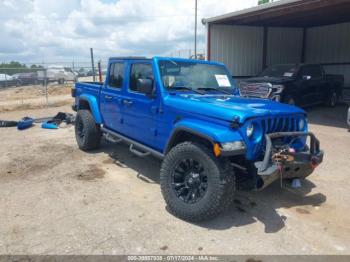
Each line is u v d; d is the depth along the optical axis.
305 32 18.33
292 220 3.97
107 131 6.16
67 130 9.14
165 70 4.75
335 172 5.64
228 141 3.52
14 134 8.70
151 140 4.88
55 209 4.21
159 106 4.57
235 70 15.68
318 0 10.69
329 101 13.84
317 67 13.07
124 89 5.44
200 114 3.94
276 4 11.49
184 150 3.86
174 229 3.72
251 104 4.17
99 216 4.02
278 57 17.47
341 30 16.91
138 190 4.82
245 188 3.99
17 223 3.85
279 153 3.64
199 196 3.82
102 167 5.84
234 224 3.86
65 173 5.55
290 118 4.08
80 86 7.27
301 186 5.02
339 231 3.74
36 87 26.53
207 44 14.69
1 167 5.86
